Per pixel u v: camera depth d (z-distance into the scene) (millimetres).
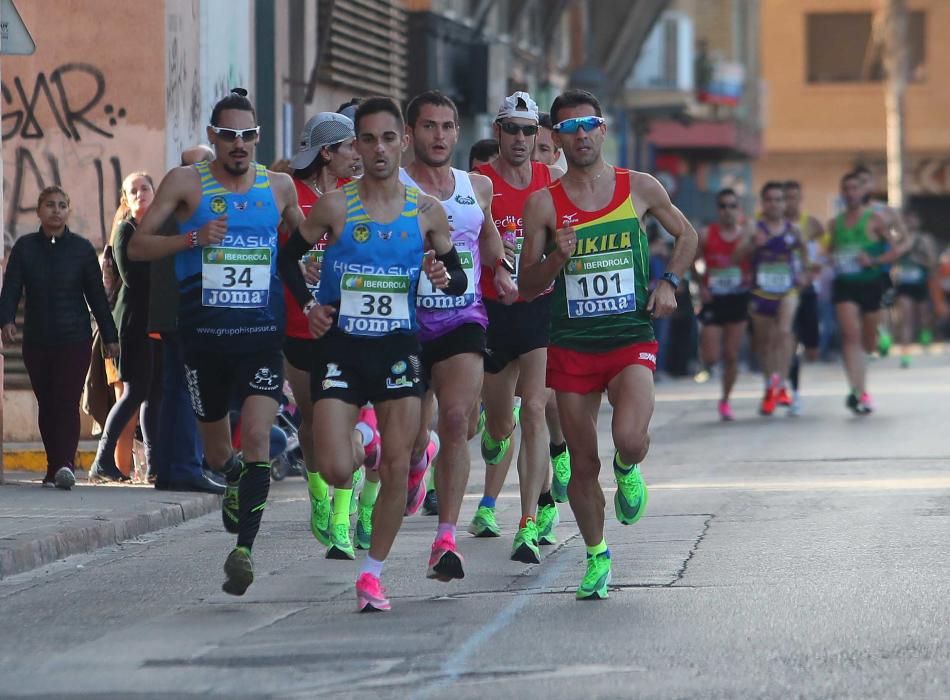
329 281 27578
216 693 21906
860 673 22188
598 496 28156
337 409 27250
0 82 52312
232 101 29422
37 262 41969
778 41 181125
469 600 28219
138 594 29609
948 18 176125
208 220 29562
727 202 64625
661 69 133250
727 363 64750
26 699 21875
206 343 29672
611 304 28078
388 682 22250
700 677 22156
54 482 42531
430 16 83875
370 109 27375
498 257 32219
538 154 37344
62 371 42094
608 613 26656
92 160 55156
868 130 180000
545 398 33031
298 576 31125
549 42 111188
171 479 41969
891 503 38969
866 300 65250
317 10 70875
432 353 30391
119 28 55156
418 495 34562
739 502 39938
